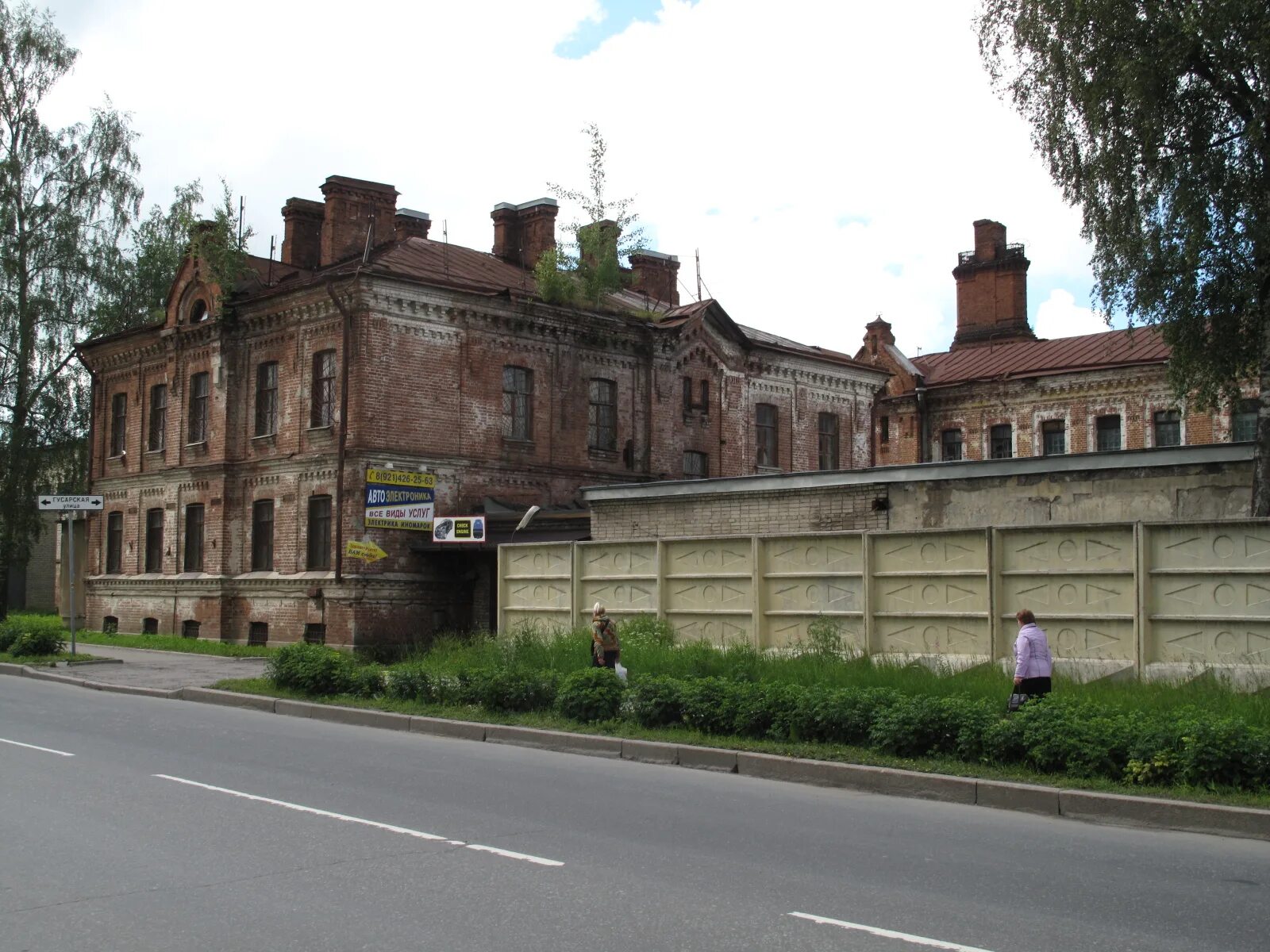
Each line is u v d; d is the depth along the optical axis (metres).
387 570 30.53
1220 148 18.80
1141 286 19.98
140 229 45.66
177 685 22.20
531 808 10.44
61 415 40.41
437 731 16.56
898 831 9.75
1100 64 18.88
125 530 38.47
